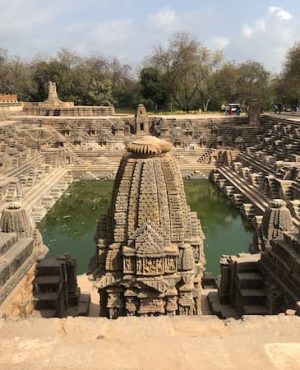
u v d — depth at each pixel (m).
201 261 12.61
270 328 6.26
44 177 44.81
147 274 11.62
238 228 32.06
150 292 11.74
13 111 69.94
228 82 90.62
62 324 6.35
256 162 45.69
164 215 11.66
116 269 11.95
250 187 38.94
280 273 12.84
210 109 94.81
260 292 14.18
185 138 59.91
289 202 29.16
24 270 12.29
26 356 5.36
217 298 16.09
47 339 5.80
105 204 40.12
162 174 11.68
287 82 69.31
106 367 5.12
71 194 44.47
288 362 5.21
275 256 13.25
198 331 6.21
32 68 99.31
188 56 85.81
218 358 5.30
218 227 32.47
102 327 6.29
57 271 13.89
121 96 100.06
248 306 13.98
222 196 42.91
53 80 91.31
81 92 92.50
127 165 11.70
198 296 12.62
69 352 5.45
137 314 11.93
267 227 15.58
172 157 12.22
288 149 41.00
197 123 61.00
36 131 57.19
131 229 11.74
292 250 12.50
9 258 11.68
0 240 12.33
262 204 33.19
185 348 5.52
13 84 93.31
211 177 51.94
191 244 12.35
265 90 94.06
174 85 89.19
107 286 11.91
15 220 13.80
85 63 101.81
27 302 12.63
